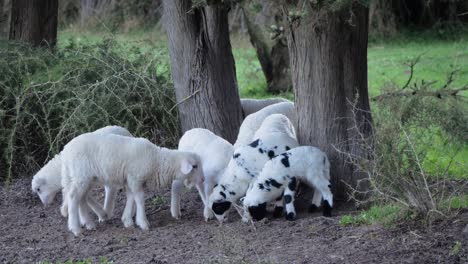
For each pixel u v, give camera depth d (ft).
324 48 35.01
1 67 45.14
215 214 33.94
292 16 31.14
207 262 27.35
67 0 111.55
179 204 35.37
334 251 27.63
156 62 48.62
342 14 34.12
